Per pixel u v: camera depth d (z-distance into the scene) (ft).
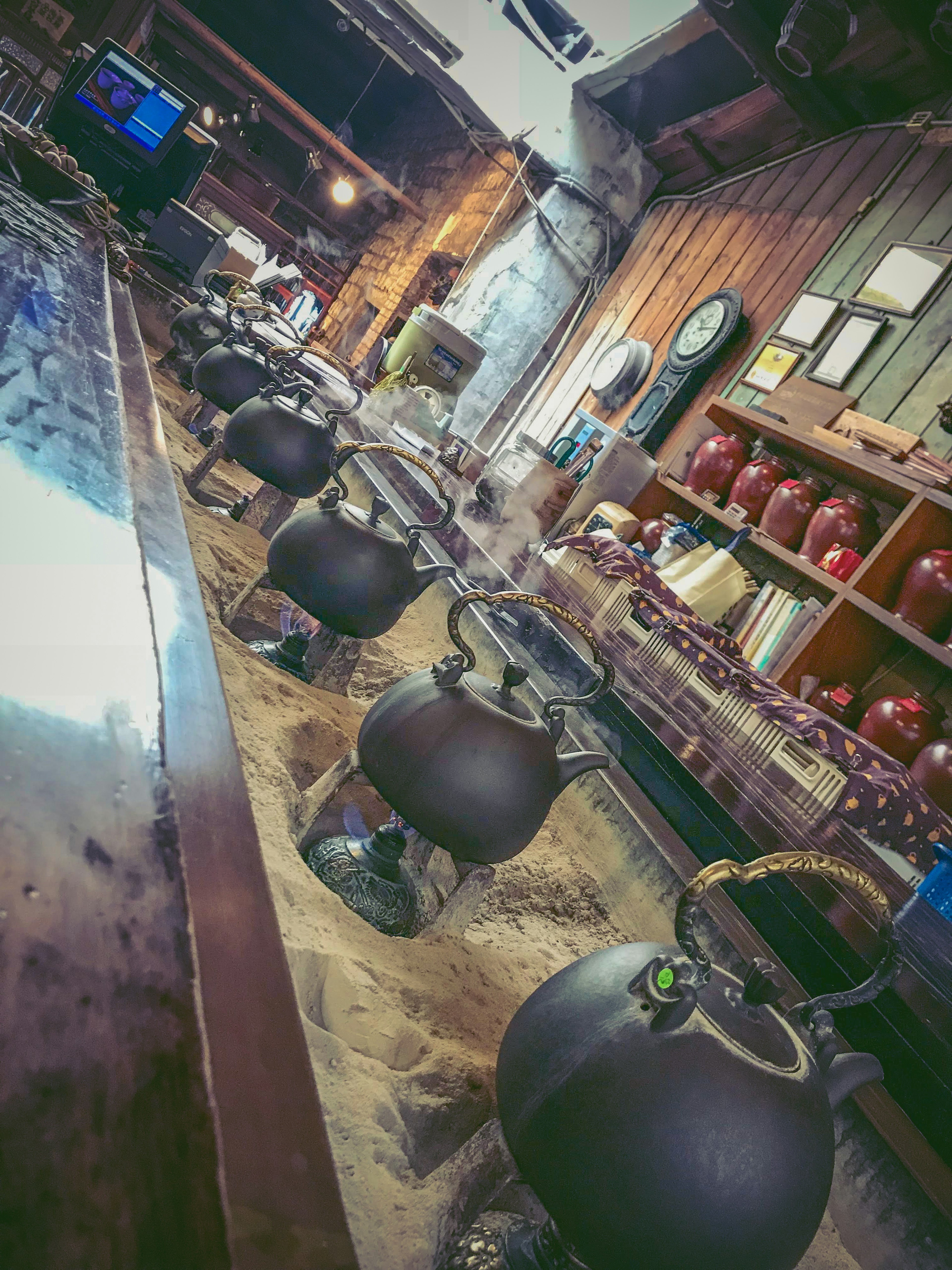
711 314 21.09
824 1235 5.71
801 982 6.61
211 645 2.92
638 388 24.22
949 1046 5.66
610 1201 3.51
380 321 41.78
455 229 38.29
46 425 3.63
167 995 1.56
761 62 19.63
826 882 7.33
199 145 19.44
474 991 6.13
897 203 17.87
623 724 9.91
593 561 14.25
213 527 11.65
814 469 16.25
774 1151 3.47
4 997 1.30
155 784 2.03
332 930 5.67
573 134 28.91
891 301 16.60
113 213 18.56
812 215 20.31
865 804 8.47
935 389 14.98
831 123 20.45
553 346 31.12
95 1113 1.27
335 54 50.37
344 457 8.31
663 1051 3.61
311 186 53.62
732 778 9.00
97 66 18.31
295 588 8.25
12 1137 1.16
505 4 26.91
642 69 25.32
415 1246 4.06
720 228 24.03
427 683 6.07
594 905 8.52
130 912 1.64
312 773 7.56
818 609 13.89
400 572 8.30
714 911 7.30
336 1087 4.58
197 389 14.07
